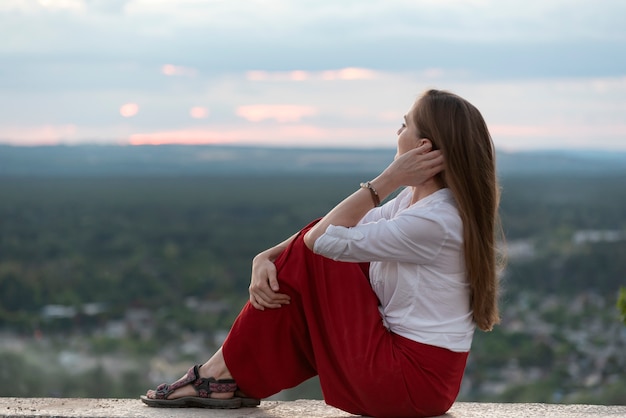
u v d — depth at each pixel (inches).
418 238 121.3
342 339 124.6
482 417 131.5
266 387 132.9
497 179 126.3
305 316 128.4
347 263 127.5
